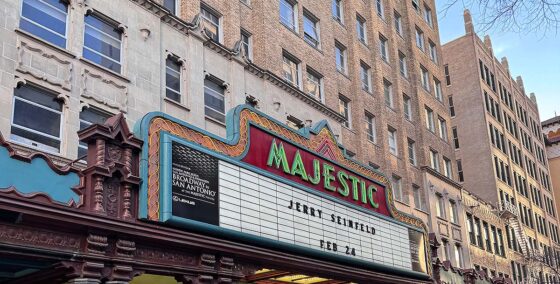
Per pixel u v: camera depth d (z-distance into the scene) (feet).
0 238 30.58
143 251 38.01
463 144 182.50
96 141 37.11
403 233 74.08
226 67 75.41
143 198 38.40
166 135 41.29
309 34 100.27
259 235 48.44
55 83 52.47
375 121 118.01
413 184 125.29
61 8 56.13
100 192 35.91
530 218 200.03
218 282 43.06
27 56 50.72
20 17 51.39
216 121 70.59
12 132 48.62
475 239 146.92
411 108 135.85
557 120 265.95
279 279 60.95
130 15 62.59
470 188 177.06
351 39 115.34
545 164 242.17
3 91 47.93
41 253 32.14
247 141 50.65
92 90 56.03
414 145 131.85
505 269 161.07
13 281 38.47
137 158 39.75
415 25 147.23
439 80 154.81
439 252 125.29
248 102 79.25
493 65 202.39
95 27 59.11
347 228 61.77
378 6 133.08
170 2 71.82
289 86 85.92
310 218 55.88
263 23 86.43
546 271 193.26
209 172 44.73
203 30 71.72
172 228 39.91
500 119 195.62
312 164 59.77
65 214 32.91
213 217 43.78
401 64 136.87
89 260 34.27
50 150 51.42
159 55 64.85
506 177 186.91
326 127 65.10
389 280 67.97
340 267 58.44
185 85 67.77
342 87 108.37
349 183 65.82
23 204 30.81
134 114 59.72
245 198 48.06
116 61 60.44
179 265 40.27
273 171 53.11
